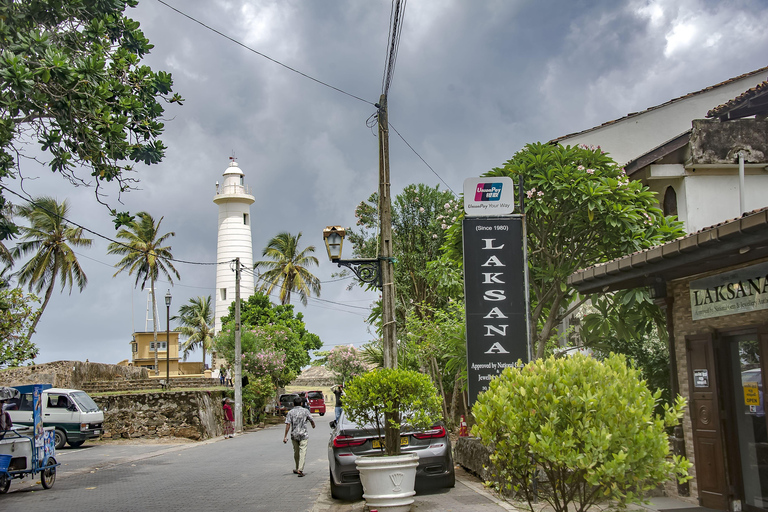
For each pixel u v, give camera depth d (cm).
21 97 916
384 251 1370
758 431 794
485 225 1108
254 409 3925
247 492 1233
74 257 4219
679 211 1739
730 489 821
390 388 974
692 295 891
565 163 1363
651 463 499
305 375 7988
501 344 1082
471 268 1098
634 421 497
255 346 4119
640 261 812
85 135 998
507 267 1098
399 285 2547
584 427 499
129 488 1335
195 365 6103
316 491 1226
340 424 1143
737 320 805
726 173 1725
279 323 5956
